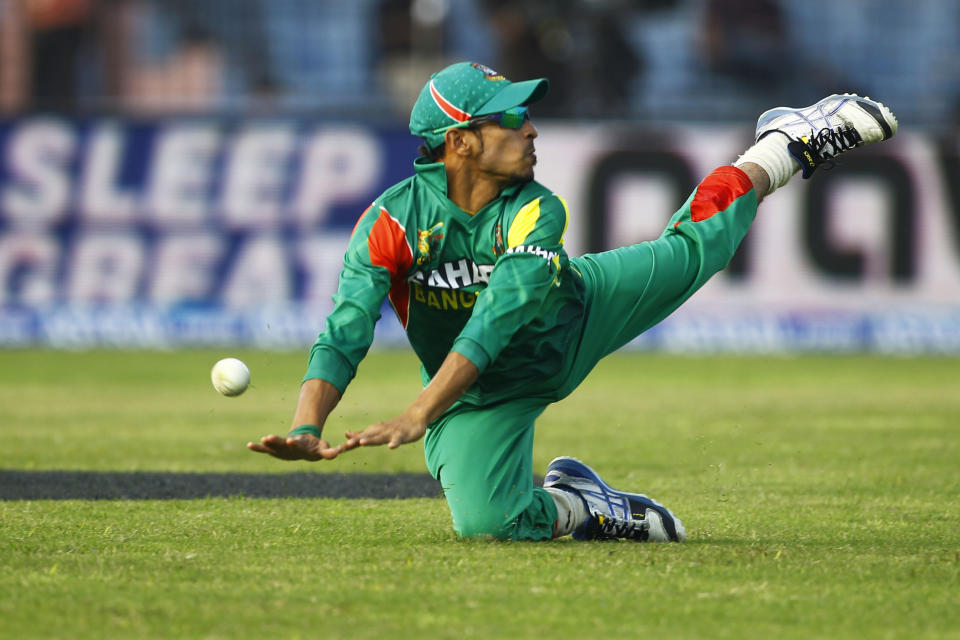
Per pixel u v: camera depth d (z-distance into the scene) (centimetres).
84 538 1669
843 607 1262
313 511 1983
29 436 3241
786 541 1695
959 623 1204
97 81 8262
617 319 1738
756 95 8375
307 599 1273
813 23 8388
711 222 1812
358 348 1529
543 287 1532
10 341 6869
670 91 8312
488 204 1594
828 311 6806
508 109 1551
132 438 3212
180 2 8288
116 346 6881
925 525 1859
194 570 1423
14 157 6869
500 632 1155
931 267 6781
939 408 4056
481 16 8300
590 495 1677
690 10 8269
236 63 8375
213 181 6906
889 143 6750
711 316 6844
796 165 1925
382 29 8350
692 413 3912
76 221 6888
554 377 1650
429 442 1680
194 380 5100
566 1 8194
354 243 1596
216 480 2412
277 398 4453
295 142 6925
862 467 2639
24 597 1278
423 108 1586
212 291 6912
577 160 6900
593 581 1366
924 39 8394
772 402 4278
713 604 1268
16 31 8156
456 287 1614
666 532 1675
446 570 1420
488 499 1614
